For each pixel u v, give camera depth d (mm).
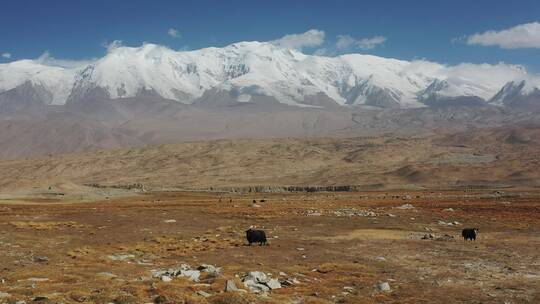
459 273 33594
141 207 110250
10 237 50750
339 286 29531
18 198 178000
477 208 97688
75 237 53406
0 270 32031
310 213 85500
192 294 24594
